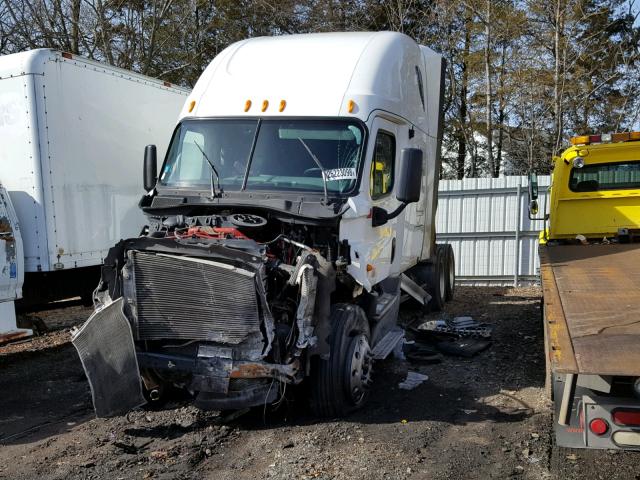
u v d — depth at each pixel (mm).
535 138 23812
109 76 7953
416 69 7418
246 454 4633
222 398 4863
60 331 9273
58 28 18969
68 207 7234
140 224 8586
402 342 6965
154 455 4609
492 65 23812
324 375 5117
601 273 5793
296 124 5758
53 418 5543
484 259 14148
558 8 21109
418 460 4449
